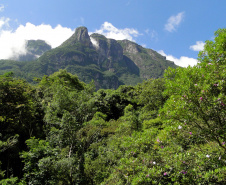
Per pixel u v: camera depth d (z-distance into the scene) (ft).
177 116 14.35
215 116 12.99
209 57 16.69
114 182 27.07
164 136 16.10
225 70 13.56
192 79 13.57
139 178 13.98
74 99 60.29
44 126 69.77
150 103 58.23
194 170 12.53
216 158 12.87
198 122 14.32
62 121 47.52
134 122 46.98
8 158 47.03
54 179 35.24
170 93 16.46
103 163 39.99
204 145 17.17
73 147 48.70
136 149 18.17
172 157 14.75
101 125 64.95
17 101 61.16
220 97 11.91
